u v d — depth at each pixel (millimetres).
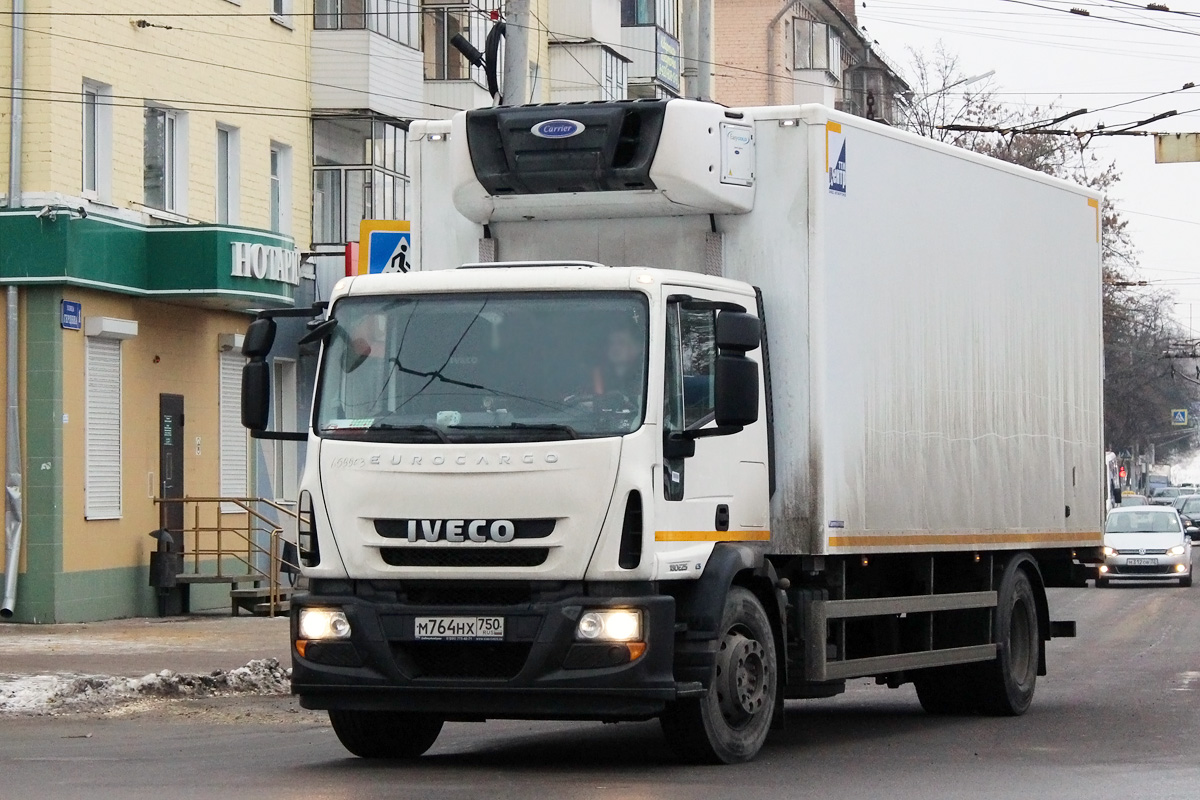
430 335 14852
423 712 14773
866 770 15148
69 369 32469
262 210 39875
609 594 14211
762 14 87188
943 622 19609
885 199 17641
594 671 14109
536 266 15070
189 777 14523
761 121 16469
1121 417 126500
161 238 34781
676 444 14578
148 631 30484
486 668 14438
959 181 19406
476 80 48656
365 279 15188
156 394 35656
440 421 14555
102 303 33562
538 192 16422
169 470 36062
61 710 20391
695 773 14766
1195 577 61719
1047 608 21812
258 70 39594
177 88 36438
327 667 14648
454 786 13805
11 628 30750
